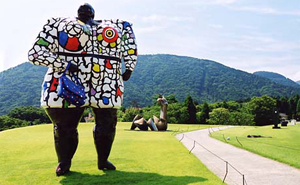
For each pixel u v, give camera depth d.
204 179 7.87
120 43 8.66
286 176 8.79
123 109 71.12
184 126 37.44
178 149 13.09
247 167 9.98
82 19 8.34
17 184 7.39
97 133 8.48
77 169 8.81
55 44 7.95
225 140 18.20
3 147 13.62
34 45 7.75
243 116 61.34
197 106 73.75
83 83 8.08
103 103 8.19
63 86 7.56
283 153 12.58
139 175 8.18
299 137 19.95
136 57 8.95
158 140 16.98
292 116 78.38
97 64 8.18
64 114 7.88
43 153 11.98
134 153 11.80
